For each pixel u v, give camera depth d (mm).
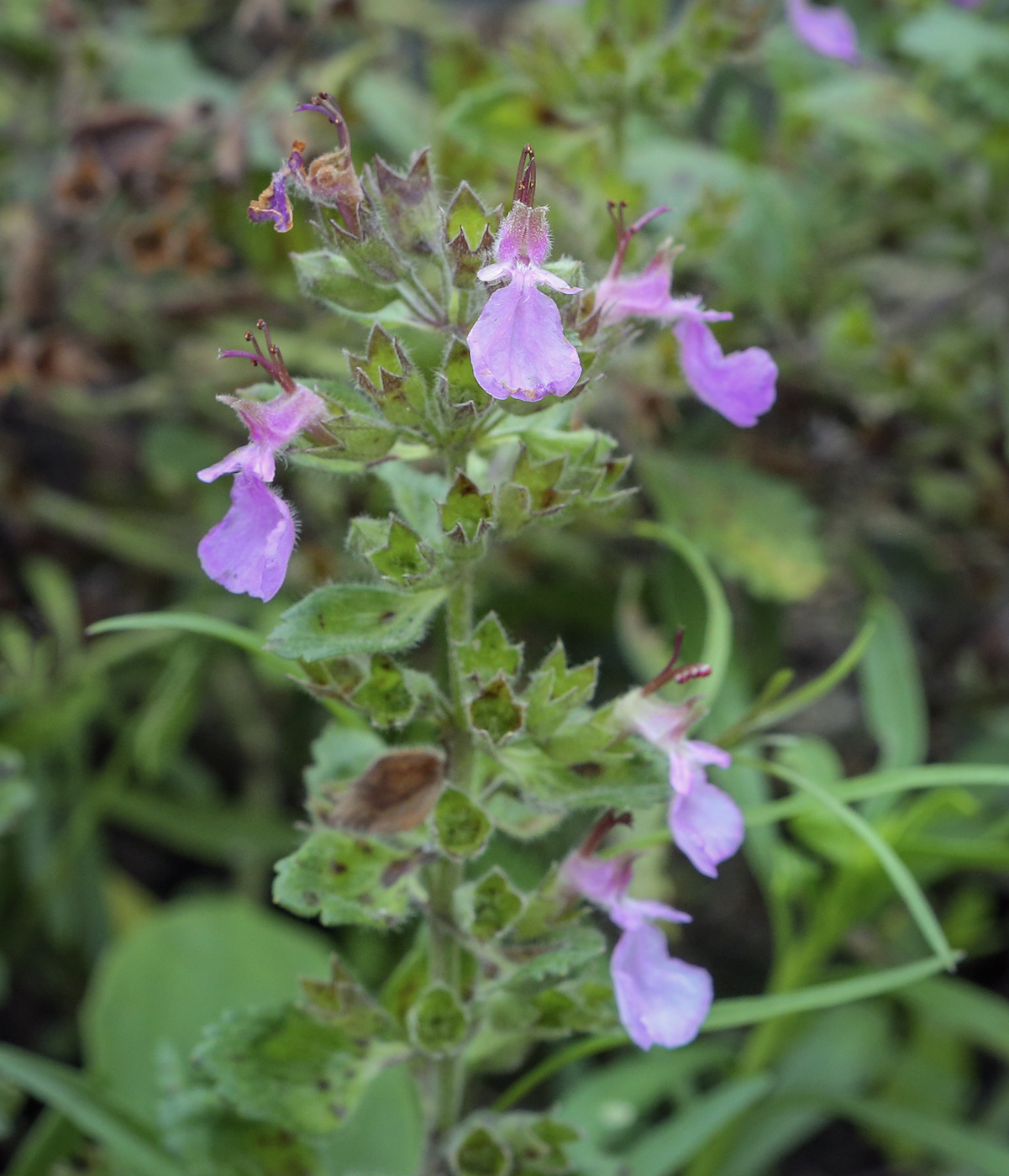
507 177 141
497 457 83
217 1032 87
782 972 127
